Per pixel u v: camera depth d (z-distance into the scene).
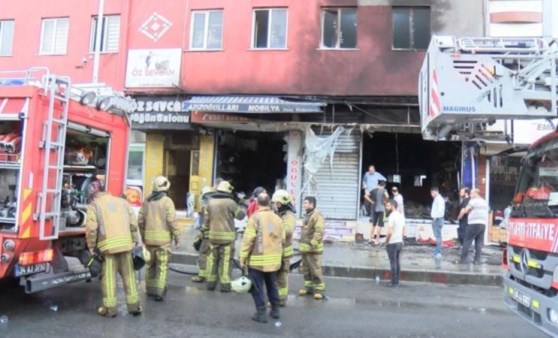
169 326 6.02
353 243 14.12
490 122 6.06
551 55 5.26
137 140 16.31
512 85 5.32
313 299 8.02
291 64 14.80
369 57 14.48
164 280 7.30
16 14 17.30
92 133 7.12
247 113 14.48
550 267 4.56
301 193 14.91
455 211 14.52
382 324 6.61
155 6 15.82
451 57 5.42
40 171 5.87
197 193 15.51
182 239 13.15
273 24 15.23
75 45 16.61
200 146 15.77
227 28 15.29
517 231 5.49
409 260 11.49
